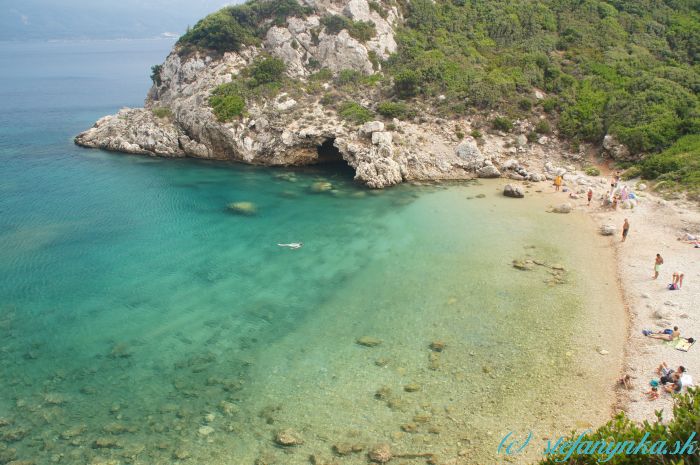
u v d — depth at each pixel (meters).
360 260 39.88
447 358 27.33
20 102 129.00
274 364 27.41
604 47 76.69
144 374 26.84
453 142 62.59
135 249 42.47
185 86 78.75
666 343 27.36
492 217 47.88
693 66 73.06
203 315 32.50
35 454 21.39
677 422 15.27
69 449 21.67
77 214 50.31
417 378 25.81
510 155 62.66
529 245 41.56
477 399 24.16
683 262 36.75
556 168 59.78
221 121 68.38
